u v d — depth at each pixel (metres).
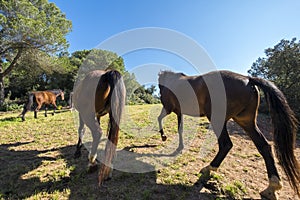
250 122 2.38
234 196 2.19
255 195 2.24
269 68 11.01
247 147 3.98
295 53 9.63
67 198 2.09
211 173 2.67
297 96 8.05
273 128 2.13
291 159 2.04
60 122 6.75
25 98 21.91
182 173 2.71
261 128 6.09
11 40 12.60
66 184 2.37
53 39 13.32
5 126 6.19
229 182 2.49
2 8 12.41
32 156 3.36
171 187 2.34
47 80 24.28
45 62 14.93
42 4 14.59
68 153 3.49
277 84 9.88
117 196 2.13
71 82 21.50
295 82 9.09
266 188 2.27
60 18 14.98
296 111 7.20
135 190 2.26
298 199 2.20
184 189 2.30
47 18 14.27
